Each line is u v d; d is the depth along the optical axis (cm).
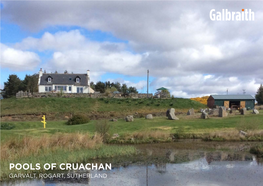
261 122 2470
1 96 8281
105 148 1532
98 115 3844
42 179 1005
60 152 1398
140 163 1233
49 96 4850
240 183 928
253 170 1098
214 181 948
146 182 942
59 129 2359
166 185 909
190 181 952
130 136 1980
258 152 1456
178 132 2109
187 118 2948
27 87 8025
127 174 1051
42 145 1515
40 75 6625
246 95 5034
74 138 1675
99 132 1964
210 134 2003
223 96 5003
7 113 3856
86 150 1470
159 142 1875
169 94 5556
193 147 1662
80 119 3053
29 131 2259
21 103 4359
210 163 1223
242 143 1802
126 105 4441
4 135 1930
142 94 5166
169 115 2967
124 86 9719
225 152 1484
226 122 2477
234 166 1166
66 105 4300
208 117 2881
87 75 6981
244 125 2108
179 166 1170
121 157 1369
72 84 6475
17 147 1490
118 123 2719
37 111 3972
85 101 4550
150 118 3125
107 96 4938
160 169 1122
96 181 963
